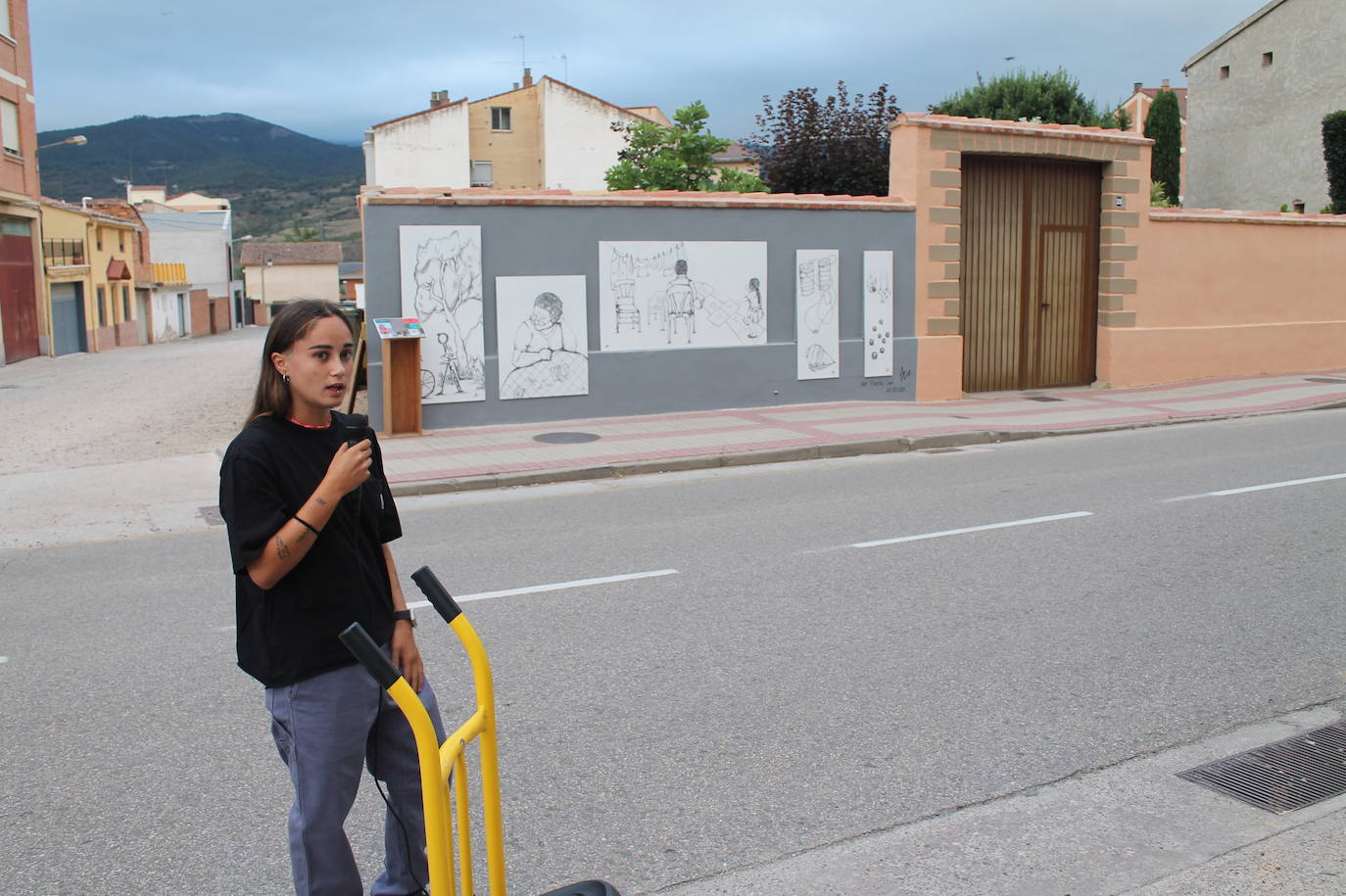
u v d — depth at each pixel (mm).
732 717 4898
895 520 8906
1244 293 19656
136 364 30078
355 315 14688
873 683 5293
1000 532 8398
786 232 15547
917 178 16266
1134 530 8375
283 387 2840
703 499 10039
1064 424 14203
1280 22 29656
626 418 14766
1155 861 3672
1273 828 3871
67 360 32656
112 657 5824
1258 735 4676
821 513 9258
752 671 5461
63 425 15508
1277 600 6531
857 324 16219
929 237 16453
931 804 4105
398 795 3055
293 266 82812
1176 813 4008
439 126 49062
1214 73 32062
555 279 14289
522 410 14328
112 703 5172
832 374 16141
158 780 4363
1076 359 18484
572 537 8539
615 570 7434
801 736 4691
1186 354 19047
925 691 5180
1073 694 5133
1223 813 4000
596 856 3756
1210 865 3633
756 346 15578
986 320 17656
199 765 4504
